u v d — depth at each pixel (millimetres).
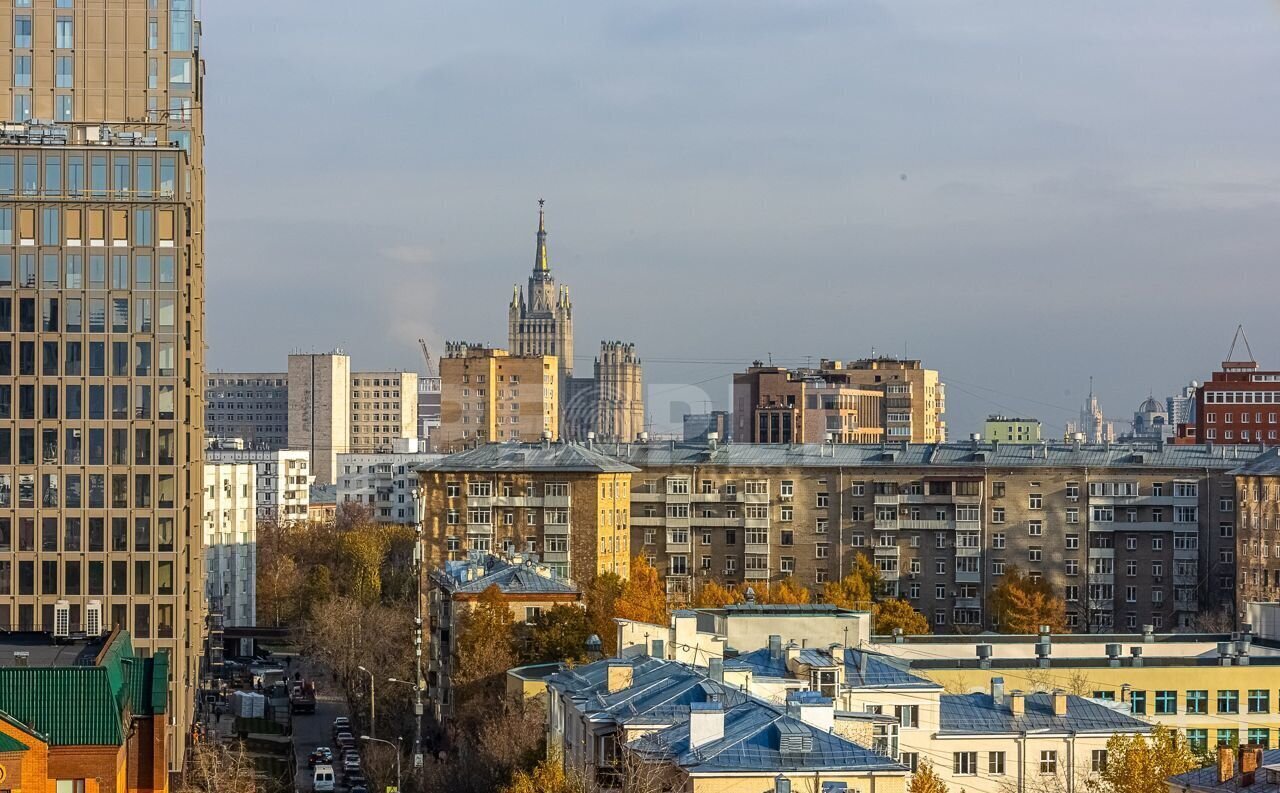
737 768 168125
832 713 186250
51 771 180500
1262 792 164000
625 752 173250
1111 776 188500
